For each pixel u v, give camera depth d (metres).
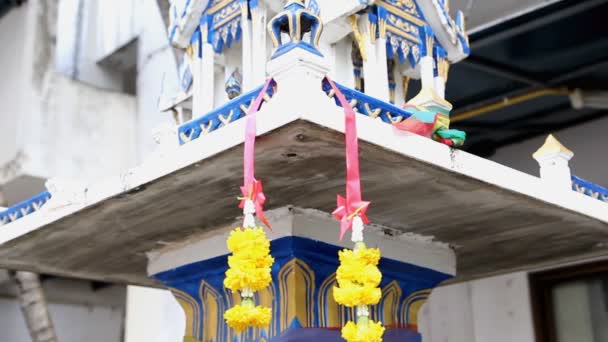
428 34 4.00
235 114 3.08
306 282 3.68
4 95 9.09
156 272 4.30
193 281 4.17
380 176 3.17
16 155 8.60
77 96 9.05
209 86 3.95
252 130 2.79
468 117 6.50
